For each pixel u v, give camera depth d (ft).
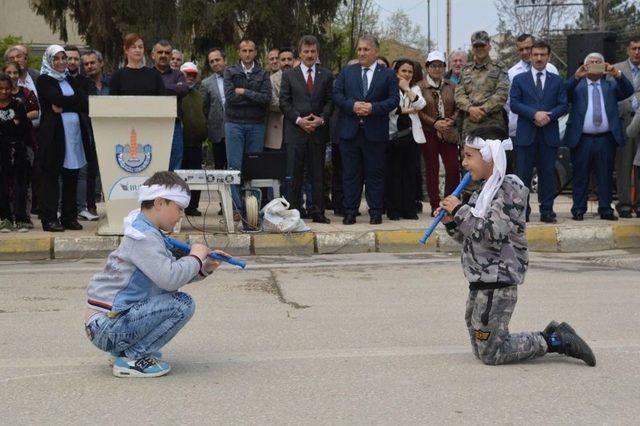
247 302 24.71
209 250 17.49
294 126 36.27
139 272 17.11
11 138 34.86
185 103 38.22
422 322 22.18
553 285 26.99
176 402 15.94
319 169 37.01
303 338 20.67
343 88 35.91
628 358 18.76
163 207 17.20
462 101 35.73
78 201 39.19
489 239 17.43
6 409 15.56
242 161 36.29
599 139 36.86
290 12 93.86
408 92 36.78
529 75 36.04
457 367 18.13
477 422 14.83
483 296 17.87
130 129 32.96
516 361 18.38
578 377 17.38
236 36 94.73
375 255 33.35
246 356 19.11
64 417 15.12
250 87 36.37
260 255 33.47
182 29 93.20
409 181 38.11
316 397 16.21
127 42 34.50
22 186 35.40
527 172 36.37
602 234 35.22
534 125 35.91
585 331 21.11
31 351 19.56
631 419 14.98
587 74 36.86
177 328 17.49
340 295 25.62
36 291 26.32
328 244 33.91
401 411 15.40
